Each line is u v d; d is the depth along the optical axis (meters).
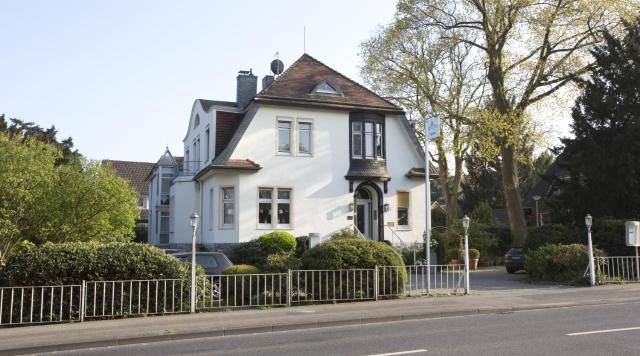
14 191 15.72
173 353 8.99
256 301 13.94
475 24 30.11
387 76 32.84
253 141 25.92
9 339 9.85
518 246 27.83
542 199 45.09
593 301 14.35
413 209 28.72
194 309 12.91
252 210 25.56
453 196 36.22
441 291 16.11
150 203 44.50
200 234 28.80
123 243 13.09
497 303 14.04
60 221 16.59
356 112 28.20
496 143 29.27
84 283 11.83
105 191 17.09
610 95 24.25
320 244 15.30
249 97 30.42
